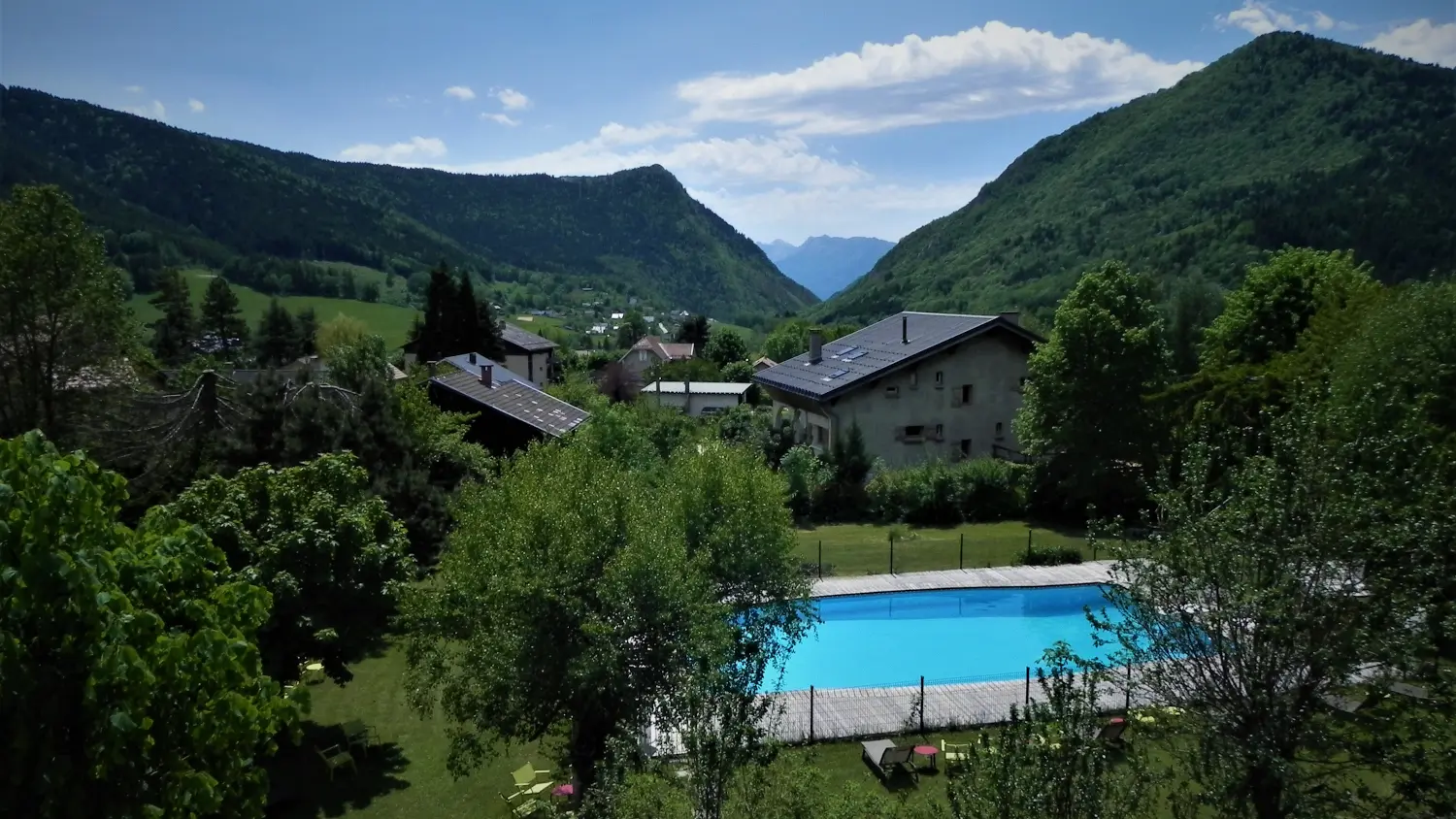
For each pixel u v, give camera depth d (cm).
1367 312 2575
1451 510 869
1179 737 991
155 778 671
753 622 1455
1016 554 2909
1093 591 2666
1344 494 853
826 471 3544
